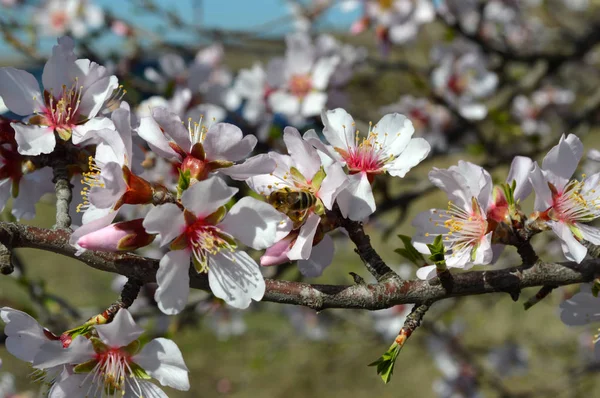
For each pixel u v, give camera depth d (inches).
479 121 35.7
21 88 17.3
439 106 35.9
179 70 30.0
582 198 16.8
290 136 16.5
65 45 17.4
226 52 40.9
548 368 48.6
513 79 37.7
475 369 41.6
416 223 17.5
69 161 17.4
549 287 16.8
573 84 47.1
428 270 16.4
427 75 37.9
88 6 37.9
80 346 15.7
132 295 16.1
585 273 16.6
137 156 18.0
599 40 35.3
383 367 16.1
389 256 47.3
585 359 44.6
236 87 30.3
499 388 41.0
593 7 44.3
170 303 15.6
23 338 15.8
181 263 15.7
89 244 15.6
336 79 30.9
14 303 24.0
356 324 40.8
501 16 41.3
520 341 49.1
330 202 16.1
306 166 16.6
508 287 16.5
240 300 15.8
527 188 17.1
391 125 17.5
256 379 60.6
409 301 16.3
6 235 15.9
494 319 54.0
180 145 16.4
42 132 17.2
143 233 15.7
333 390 60.5
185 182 16.0
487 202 16.8
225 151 16.3
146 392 15.9
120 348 15.9
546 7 44.0
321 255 17.0
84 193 16.8
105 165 15.8
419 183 28.3
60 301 24.2
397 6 34.4
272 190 16.5
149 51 38.2
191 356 59.1
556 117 44.8
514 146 34.4
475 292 16.5
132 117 17.2
